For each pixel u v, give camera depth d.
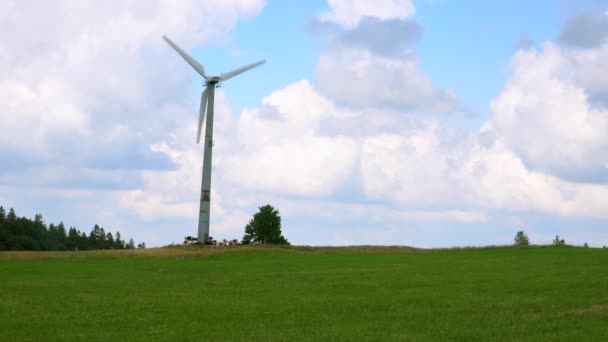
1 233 146.12
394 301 35.19
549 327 26.58
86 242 186.38
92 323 28.98
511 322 27.92
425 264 60.44
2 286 43.62
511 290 38.84
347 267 59.00
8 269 56.91
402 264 61.16
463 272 50.91
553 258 62.47
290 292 39.84
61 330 27.42
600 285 39.88
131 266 61.50
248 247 83.12
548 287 39.59
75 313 31.59
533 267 53.66
